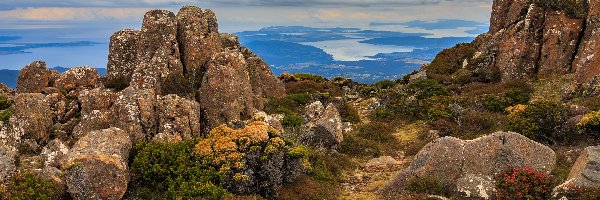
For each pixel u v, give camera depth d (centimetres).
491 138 1602
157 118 1766
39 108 1817
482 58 4094
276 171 1506
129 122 1694
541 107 2088
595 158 1365
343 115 2748
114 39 2739
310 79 4412
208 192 1409
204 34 2634
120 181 1346
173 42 2503
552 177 1456
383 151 2144
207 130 1966
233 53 2333
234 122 1875
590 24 3353
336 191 1614
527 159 1556
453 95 3328
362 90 3866
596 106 2334
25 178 1294
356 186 1695
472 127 2330
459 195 1469
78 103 2075
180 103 1794
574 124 2008
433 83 3569
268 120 1923
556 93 3088
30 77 2588
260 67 3180
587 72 2930
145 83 2231
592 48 2964
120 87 2581
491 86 3462
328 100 2934
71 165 1320
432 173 1573
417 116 2727
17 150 1551
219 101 1995
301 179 1612
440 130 2345
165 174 1475
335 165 1844
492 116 2428
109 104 1884
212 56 2364
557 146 1908
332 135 2048
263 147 1540
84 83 2586
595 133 1936
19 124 1723
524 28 3662
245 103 2127
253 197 1409
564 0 3584
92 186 1315
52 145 1609
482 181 1461
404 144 2266
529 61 3581
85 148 1390
